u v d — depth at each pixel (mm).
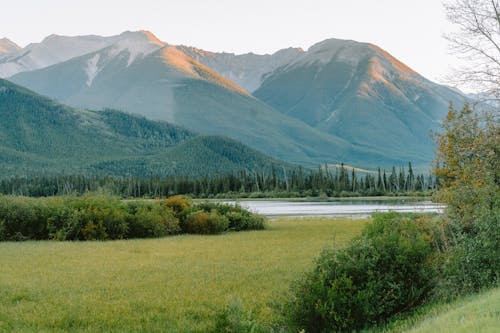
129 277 21312
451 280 13906
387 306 12891
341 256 13141
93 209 41156
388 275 13320
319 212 77250
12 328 13820
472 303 11000
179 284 19688
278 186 170625
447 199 17531
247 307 15414
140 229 41531
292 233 41844
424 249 14141
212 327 13438
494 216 13867
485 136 19922
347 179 165875
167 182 171875
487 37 21875
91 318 14719
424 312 12586
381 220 18125
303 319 12297
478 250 13750
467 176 18953
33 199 42906
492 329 8094
